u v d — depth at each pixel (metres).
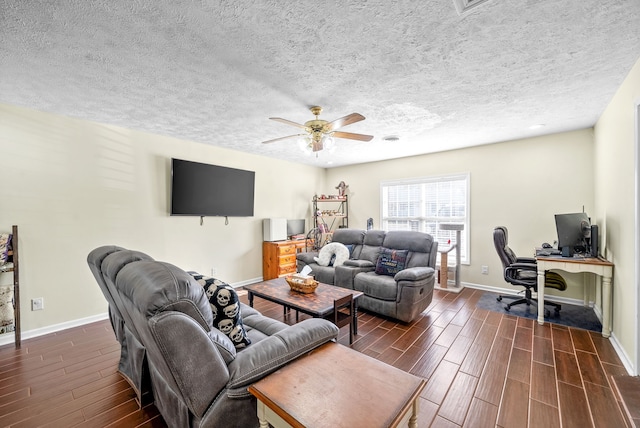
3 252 2.51
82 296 3.08
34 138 2.78
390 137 3.85
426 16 1.48
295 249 5.12
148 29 1.56
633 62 1.97
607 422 1.63
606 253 2.91
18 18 1.44
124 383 2.04
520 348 2.51
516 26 1.57
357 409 0.97
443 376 2.11
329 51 1.80
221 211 4.33
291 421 0.93
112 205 3.31
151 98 2.51
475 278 4.45
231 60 1.90
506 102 2.67
